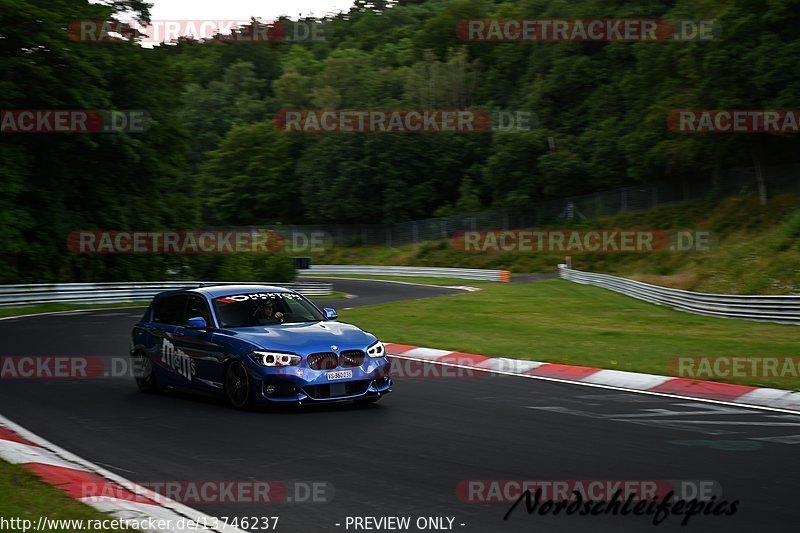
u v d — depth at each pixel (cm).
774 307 2070
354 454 707
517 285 4150
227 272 4447
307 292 3928
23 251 3528
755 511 540
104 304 3306
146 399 1023
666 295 2747
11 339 1794
